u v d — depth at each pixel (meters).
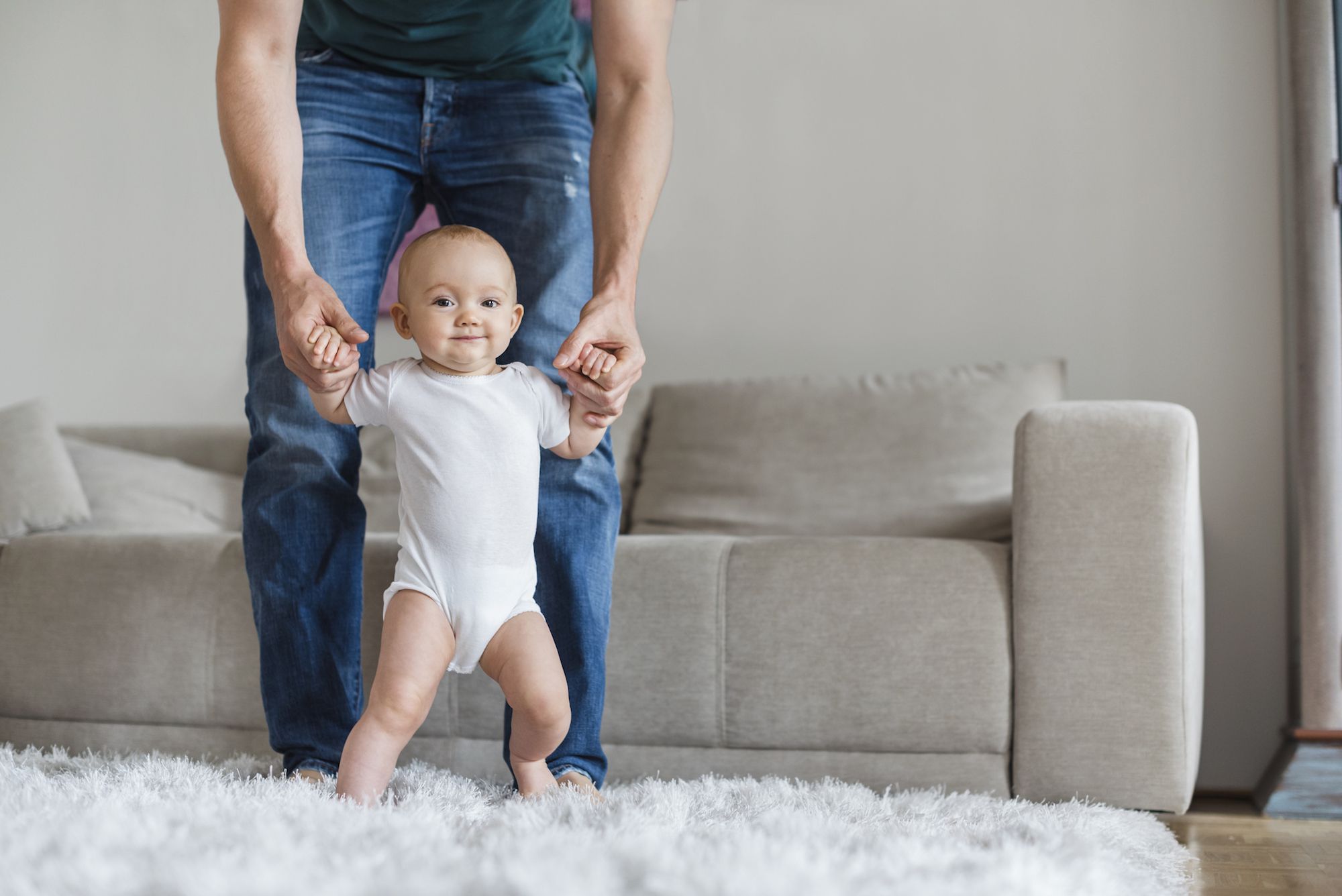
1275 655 2.21
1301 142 1.94
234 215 2.91
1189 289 2.37
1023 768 1.53
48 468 2.21
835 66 2.63
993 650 1.56
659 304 2.66
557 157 1.40
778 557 1.66
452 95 1.41
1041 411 1.60
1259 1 2.39
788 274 2.60
